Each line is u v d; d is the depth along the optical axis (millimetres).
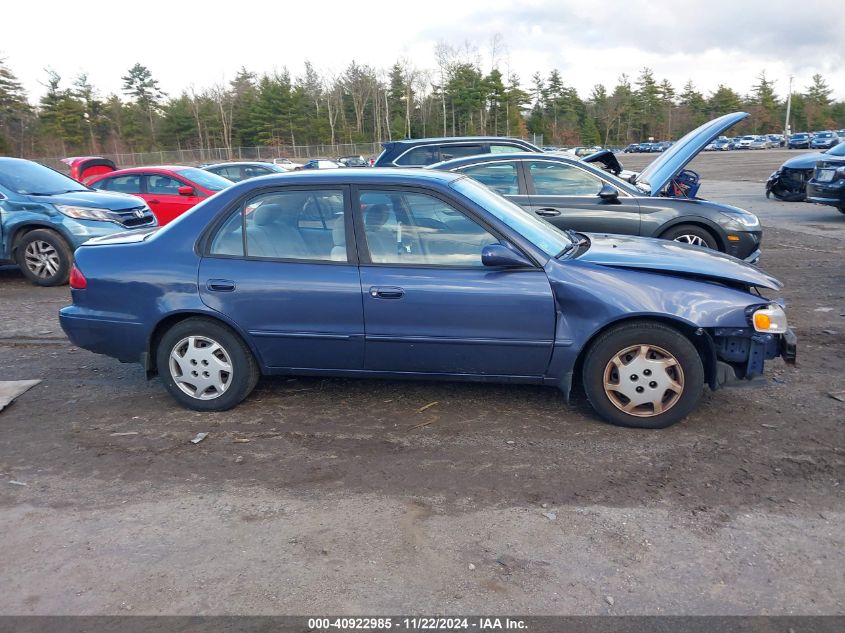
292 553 3158
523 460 3988
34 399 5105
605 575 2967
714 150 74688
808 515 3383
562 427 4414
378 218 4453
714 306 4156
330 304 4406
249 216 4570
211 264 4551
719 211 7895
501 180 8109
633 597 2830
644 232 7871
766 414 4547
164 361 4719
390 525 3365
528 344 4289
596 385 4328
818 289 7996
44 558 3162
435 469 3914
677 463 3912
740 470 3820
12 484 3846
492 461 3986
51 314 7684
